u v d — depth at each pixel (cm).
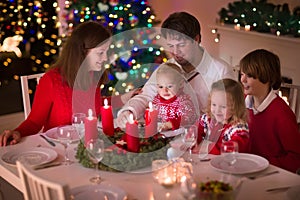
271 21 362
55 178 183
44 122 254
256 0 374
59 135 200
